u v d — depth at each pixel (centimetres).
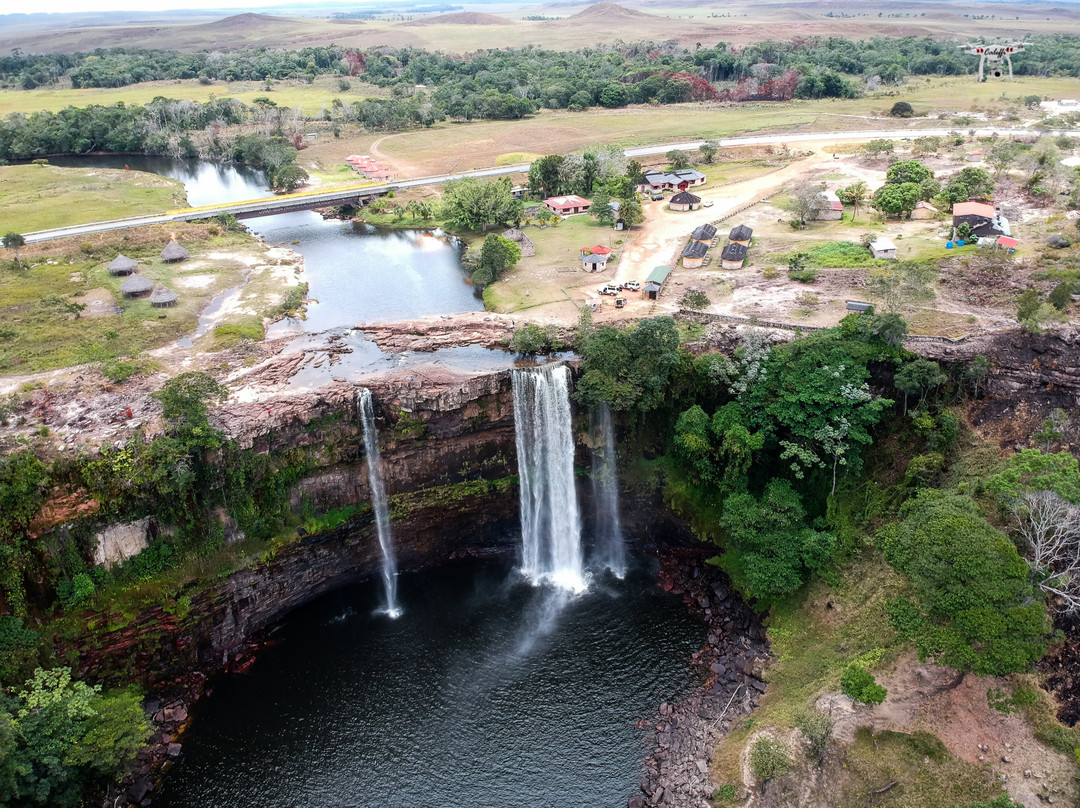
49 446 8094
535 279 13488
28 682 6656
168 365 10319
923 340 9275
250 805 6956
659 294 12169
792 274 12306
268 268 14975
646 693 7988
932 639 6569
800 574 8506
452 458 9581
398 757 7375
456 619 9012
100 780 6962
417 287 14050
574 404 9819
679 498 9688
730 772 6912
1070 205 14250
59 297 12794
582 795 7000
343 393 8950
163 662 8144
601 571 9850
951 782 6238
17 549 7444
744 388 9112
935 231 14150
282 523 8825
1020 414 8588
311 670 8350
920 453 8606
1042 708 6456
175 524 8219
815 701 7188
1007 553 6397
